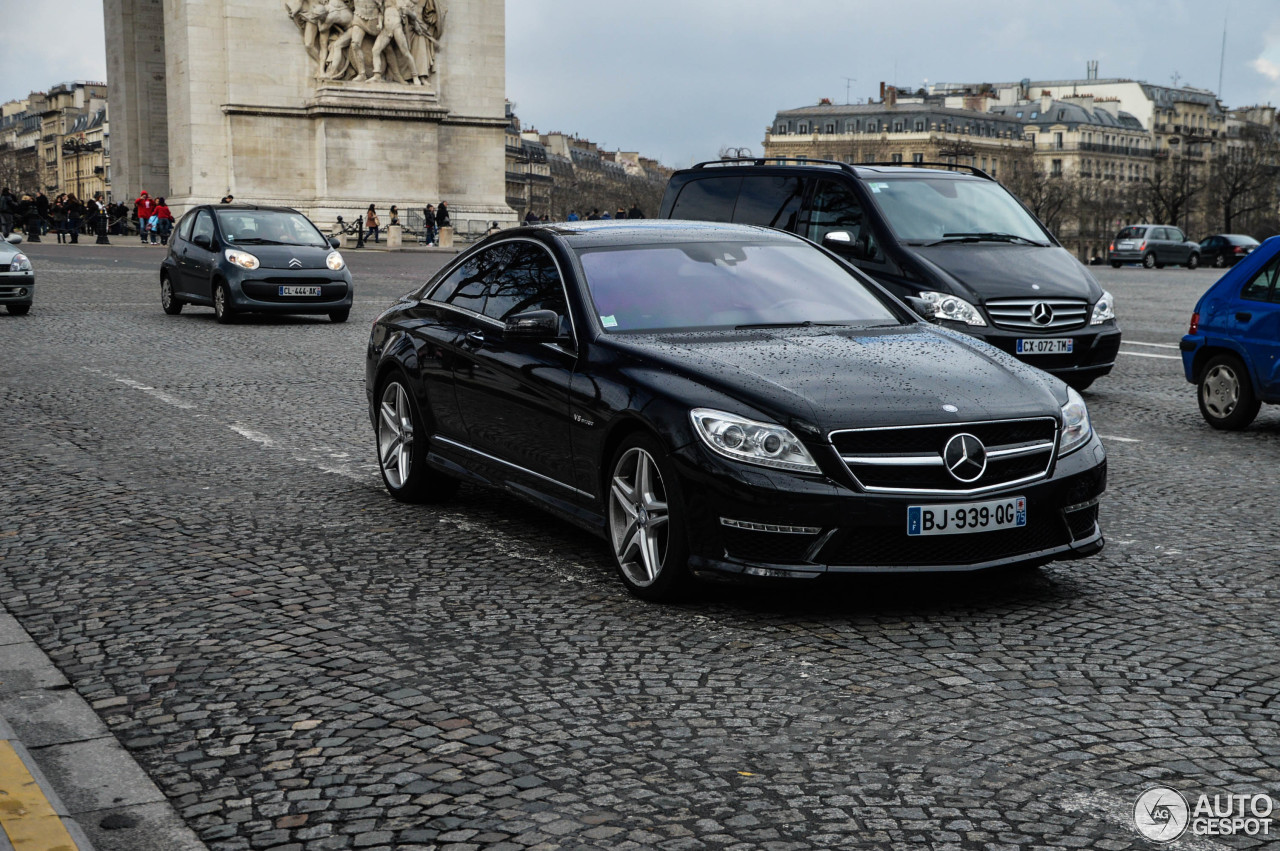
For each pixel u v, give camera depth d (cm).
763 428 592
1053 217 14925
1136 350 1928
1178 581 672
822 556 584
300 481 928
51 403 1281
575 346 695
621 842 388
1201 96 18988
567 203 18338
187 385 1418
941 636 581
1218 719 481
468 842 390
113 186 6206
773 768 440
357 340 1920
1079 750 453
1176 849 381
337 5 5075
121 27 5900
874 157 16288
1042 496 612
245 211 2291
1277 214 14000
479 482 774
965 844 385
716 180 1566
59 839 387
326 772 441
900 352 663
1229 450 1082
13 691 520
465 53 5428
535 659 552
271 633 589
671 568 618
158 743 468
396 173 5181
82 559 717
